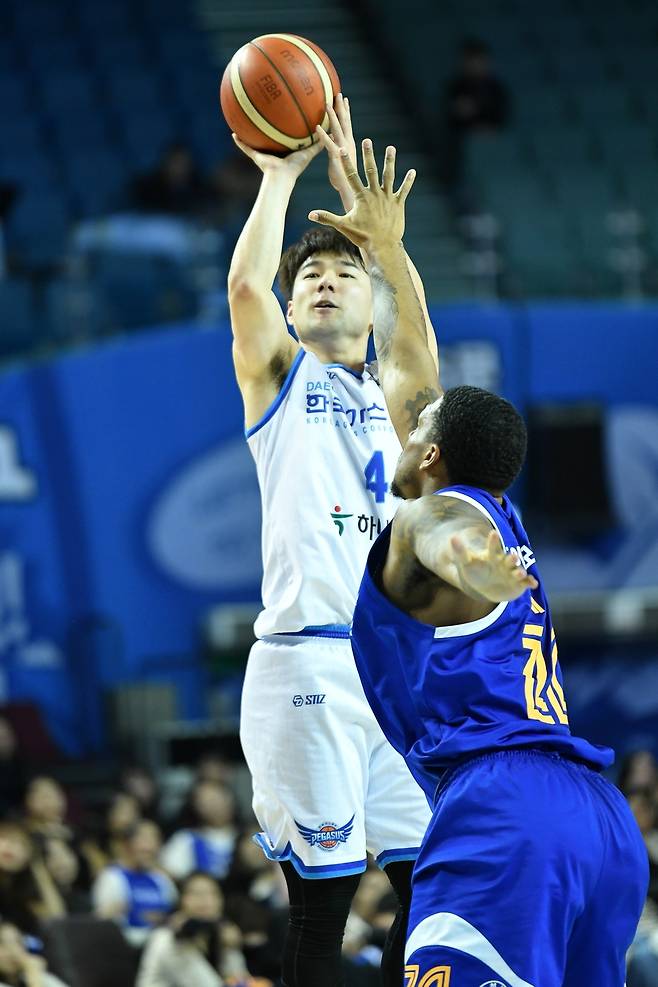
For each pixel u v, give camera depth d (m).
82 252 26.69
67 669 25.33
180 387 25.86
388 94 33.34
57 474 25.53
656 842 17.61
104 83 32.38
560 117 32.16
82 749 25.05
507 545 6.66
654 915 15.04
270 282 7.92
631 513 26.72
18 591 25.28
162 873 17.16
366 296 8.13
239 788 21.73
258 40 8.11
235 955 14.53
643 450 26.91
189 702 25.56
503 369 26.44
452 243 29.02
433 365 7.59
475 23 34.72
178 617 25.75
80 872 17.58
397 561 6.58
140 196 28.06
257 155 8.12
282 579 7.82
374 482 7.89
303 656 7.67
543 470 26.12
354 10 35.53
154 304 26.30
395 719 6.85
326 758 7.61
